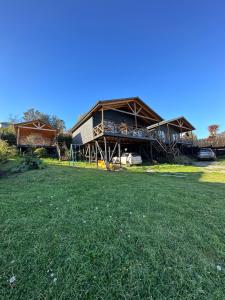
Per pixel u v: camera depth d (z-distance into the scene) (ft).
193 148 76.43
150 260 6.97
